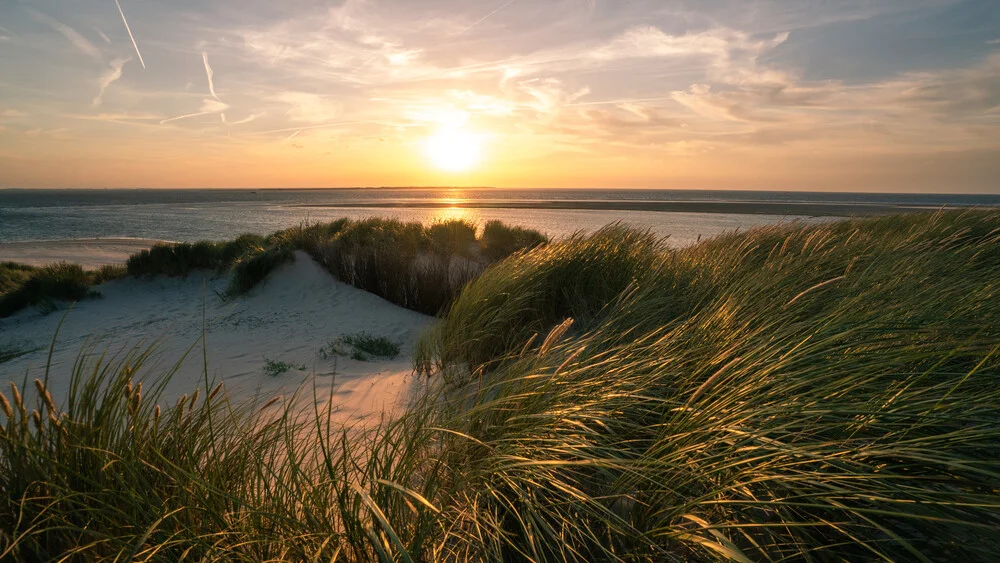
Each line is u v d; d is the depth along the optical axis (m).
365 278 9.82
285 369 5.38
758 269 4.30
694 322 3.09
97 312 9.97
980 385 1.83
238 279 10.46
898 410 1.63
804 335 2.36
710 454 1.75
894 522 1.52
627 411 2.29
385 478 1.74
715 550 1.28
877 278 3.36
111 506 1.51
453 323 4.87
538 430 1.98
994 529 1.26
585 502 1.82
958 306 2.59
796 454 1.49
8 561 1.37
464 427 2.25
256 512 1.48
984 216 7.19
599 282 5.11
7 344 7.66
